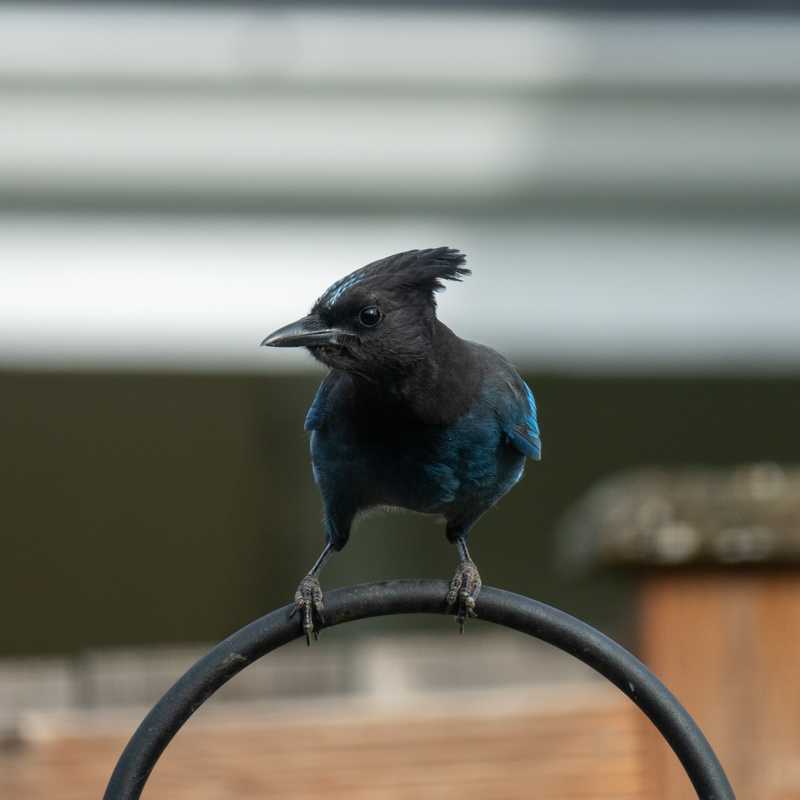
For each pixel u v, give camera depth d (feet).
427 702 17.84
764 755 17.70
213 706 20.07
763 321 47.06
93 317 44.04
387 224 45.14
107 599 51.93
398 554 50.78
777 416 53.78
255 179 44.34
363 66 44.21
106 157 43.78
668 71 45.29
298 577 51.29
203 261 44.42
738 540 17.58
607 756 17.60
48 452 50.93
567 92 45.21
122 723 17.81
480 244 45.75
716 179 46.16
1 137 43.34
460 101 44.91
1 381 49.55
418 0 44.50
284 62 43.88
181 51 43.57
